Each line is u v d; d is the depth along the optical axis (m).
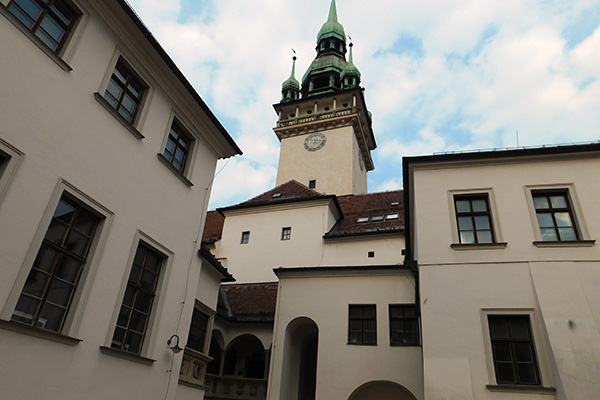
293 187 33.88
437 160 15.44
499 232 13.77
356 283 19.20
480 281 13.03
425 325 12.70
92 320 9.66
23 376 7.94
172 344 12.30
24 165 8.46
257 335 21.47
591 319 11.66
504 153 14.88
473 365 11.88
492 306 12.60
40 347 8.35
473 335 12.28
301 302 19.48
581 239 13.15
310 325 20.55
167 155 13.48
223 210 32.28
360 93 47.53
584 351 11.16
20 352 7.95
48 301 8.89
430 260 13.71
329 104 48.88
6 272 7.86
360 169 46.41
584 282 12.30
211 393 20.84
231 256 29.95
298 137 46.12
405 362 17.00
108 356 10.00
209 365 22.61
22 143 8.48
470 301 12.80
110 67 11.11
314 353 23.08
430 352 12.27
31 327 8.12
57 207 9.34
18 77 8.58
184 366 13.71
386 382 17.11
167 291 12.39
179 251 13.16
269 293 24.92
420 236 14.23
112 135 10.92
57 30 9.91
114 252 10.55
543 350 11.75
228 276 16.91
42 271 8.80
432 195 14.95
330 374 17.52
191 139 14.67
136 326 11.33
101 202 10.30
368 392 18.02
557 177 14.34
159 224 12.38
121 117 11.18
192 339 14.72
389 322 18.02
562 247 13.00
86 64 10.34
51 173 9.03
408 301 18.20
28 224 8.39
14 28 8.61
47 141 9.04
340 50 58.78
